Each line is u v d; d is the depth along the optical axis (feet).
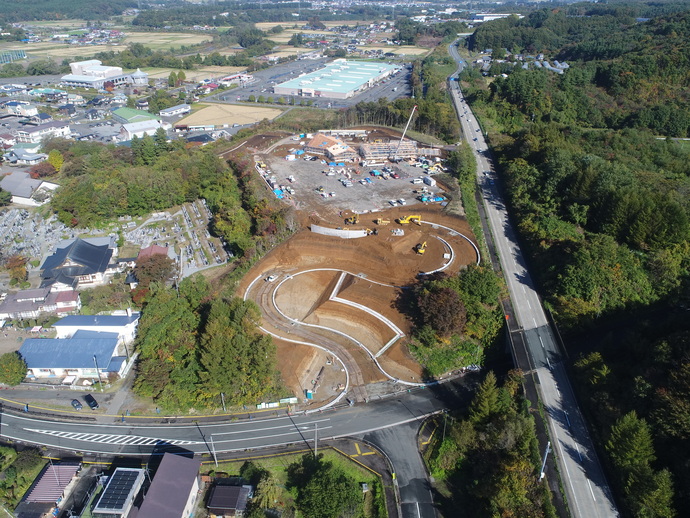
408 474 254.06
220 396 293.84
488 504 230.89
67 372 321.52
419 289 378.12
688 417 220.02
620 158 547.49
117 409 296.30
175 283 409.28
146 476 248.52
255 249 440.86
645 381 250.37
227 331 306.14
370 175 622.54
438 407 296.51
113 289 408.87
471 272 363.76
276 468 257.14
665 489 205.67
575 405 271.69
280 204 520.01
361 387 312.29
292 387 311.27
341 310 378.12
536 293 375.86
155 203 546.67
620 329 332.80
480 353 337.11
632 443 220.43
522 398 273.33
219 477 251.60
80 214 515.91
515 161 575.79
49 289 402.52
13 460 262.67
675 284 351.67
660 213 374.43
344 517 224.53
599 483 229.04
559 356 309.01
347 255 443.73
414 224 492.54
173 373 299.58
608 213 407.23
